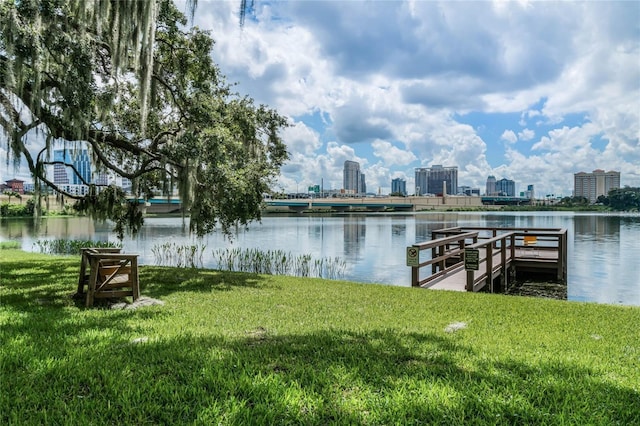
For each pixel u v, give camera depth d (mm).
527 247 16297
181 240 30922
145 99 9695
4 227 48406
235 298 7988
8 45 7664
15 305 6672
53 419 2797
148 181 15281
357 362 4055
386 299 8125
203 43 13320
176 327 5449
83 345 4395
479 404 3131
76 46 8734
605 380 3693
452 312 6887
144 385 3336
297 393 3256
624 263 19625
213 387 3363
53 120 9422
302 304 7504
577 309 7277
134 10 9141
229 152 12117
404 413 2959
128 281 7215
